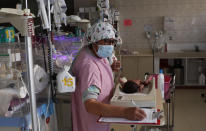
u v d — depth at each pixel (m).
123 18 5.79
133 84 1.64
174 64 5.74
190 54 5.17
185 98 4.82
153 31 5.75
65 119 2.36
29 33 1.32
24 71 1.62
